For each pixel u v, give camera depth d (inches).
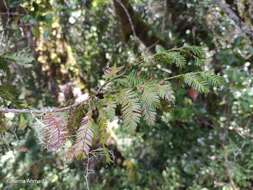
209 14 134.3
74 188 126.3
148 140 143.0
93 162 120.8
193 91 129.0
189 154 135.2
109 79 51.2
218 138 132.1
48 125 48.7
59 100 123.9
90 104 48.8
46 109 52.0
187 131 139.3
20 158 127.3
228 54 129.8
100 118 47.6
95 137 48.8
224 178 122.3
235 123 131.0
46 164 129.3
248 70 132.2
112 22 145.1
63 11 117.8
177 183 131.9
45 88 133.6
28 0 99.4
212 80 51.6
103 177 131.0
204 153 132.3
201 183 126.8
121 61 144.5
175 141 140.6
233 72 122.6
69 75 128.0
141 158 142.3
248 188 122.4
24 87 133.3
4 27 103.7
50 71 127.2
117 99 47.4
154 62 55.7
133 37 142.6
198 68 114.2
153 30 143.9
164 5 143.7
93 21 141.3
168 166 137.1
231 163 122.0
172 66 116.3
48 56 124.5
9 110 53.2
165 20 146.7
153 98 46.3
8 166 126.2
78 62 134.2
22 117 64.0
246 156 123.3
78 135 46.5
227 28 133.7
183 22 141.7
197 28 138.6
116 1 130.5
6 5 98.7
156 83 48.0
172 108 55.1
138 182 134.0
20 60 60.4
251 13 121.8
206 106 138.4
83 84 129.5
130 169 135.5
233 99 130.0
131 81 49.7
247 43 127.4
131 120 45.4
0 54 60.2
